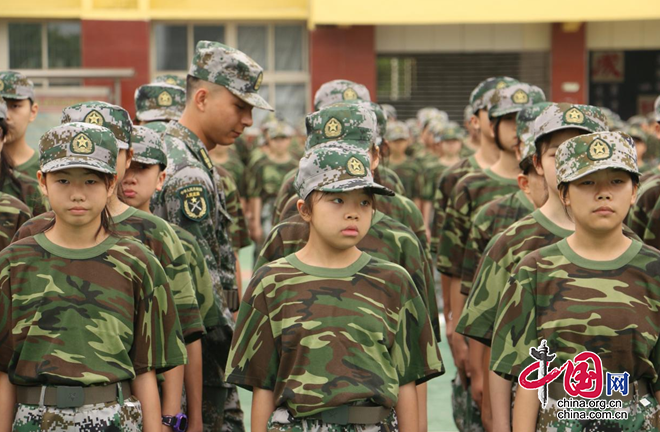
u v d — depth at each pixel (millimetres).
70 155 4699
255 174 17141
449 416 9461
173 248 5711
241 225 9227
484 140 8523
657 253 4938
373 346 4754
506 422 5254
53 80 26922
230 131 6914
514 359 5023
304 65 28938
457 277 7848
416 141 22625
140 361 4957
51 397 4773
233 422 6977
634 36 28938
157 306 5012
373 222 6000
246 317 4879
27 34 27906
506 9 27281
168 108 7699
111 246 4941
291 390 4699
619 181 4785
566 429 4891
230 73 6812
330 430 4691
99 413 4785
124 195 5930
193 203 6352
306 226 6141
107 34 27812
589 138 4781
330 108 6008
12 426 4879
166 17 27953
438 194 8828
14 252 4891
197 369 5980
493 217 7102
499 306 5133
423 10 27375
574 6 27156
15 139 7918
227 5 28141
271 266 4910
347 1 27453
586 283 4910
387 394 4723
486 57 29078
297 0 28281
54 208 4762
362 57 28562
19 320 4820
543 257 5023
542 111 6211
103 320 4844
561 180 4879
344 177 4684
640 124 18609
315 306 4781
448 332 8445
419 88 29234
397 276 4910
